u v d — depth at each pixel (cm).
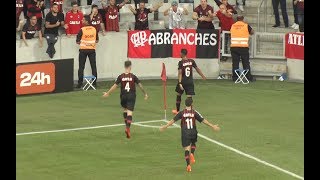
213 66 12988
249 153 8919
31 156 8738
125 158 8712
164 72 10394
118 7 13100
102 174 8138
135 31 12738
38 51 12162
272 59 12975
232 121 10356
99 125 10125
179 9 13525
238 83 12631
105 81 12694
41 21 12719
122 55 12762
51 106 11156
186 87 10688
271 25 14038
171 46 12888
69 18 12575
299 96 11775
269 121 10381
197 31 12838
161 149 9069
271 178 8031
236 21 13325
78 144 9250
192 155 8375
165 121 10331
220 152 8944
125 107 9644
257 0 14300
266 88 12294
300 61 12606
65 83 11975
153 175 8112
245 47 12538
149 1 14675
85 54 12131
